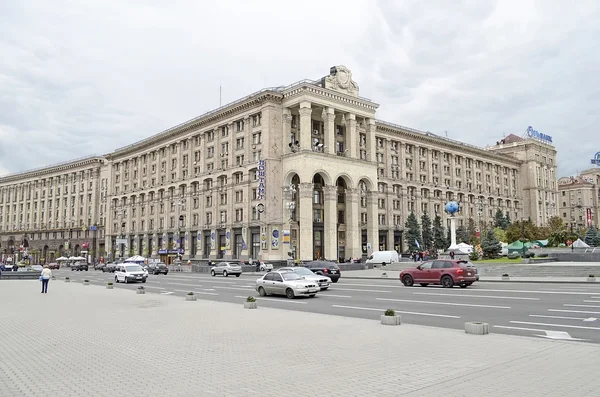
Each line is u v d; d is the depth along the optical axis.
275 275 26.02
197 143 83.88
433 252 76.88
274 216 67.81
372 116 76.62
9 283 42.59
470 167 106.75
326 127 70.12
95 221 113.19
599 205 141.00
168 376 8.26
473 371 8.31
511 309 17.33
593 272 35.12
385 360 9.30
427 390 7.17
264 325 14.41
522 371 8.27
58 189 124.81
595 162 69.44
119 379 8.12
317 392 7.14
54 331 13.79
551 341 11.03
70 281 45.00
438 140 97.56
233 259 72.69
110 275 60.31
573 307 17.39
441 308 18.20
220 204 76.81
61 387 7.66
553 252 53.03
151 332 13.34
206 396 6.99
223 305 20.98
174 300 23.80
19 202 135.38
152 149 93.69
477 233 74.44
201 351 10.47
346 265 57.81
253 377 8.10
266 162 68.38
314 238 70.56
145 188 94.50
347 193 72.50
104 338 12.45
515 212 118.00
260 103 70.75
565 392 6.97
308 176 66.25
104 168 112.75
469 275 27.64
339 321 15.12
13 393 7.35
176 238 84.19
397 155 90.50
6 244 135.50
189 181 83.00
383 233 85.44
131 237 97.50
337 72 73.00
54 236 122.50
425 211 86.25
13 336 13.00
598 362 8.89
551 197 125.38
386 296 23.70
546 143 126.19
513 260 47.75
